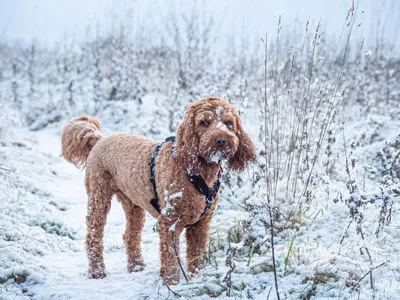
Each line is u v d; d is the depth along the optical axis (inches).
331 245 179.3
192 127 157.8
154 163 166.6
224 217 231.6
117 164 183.9
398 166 238.2
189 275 166.9
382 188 157.8
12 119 419.2
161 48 563.2
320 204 223.0
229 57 512.4
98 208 191.3
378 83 438.3
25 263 185.6
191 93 421.7
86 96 516.7
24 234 212.8
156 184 165.0
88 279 180.1
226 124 160.6
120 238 234.5
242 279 151.9
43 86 581.3
